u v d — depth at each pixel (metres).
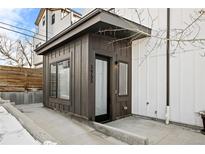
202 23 4.04
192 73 4.20
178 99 4.46
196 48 4.12
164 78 4.81
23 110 6.32
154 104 5.06
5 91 7.62
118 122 4.83
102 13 3.84
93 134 3.73
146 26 5.29
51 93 6.75
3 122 2.74
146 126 4.40
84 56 4.63
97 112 4.81
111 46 5.12
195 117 4.12
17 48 16.92
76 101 4.96
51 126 4.27
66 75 5.66
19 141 1.91
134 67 5.73
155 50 5.05
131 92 5.76
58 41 5.55
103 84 5.04
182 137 3.56
